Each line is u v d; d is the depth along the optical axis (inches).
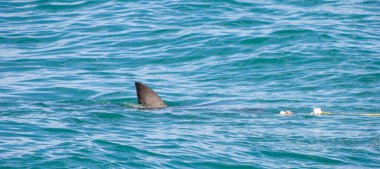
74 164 1825.8
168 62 3385.8
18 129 2177.7
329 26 3831.2
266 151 2048.5
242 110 2610.7
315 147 2103.8
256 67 3265.3
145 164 1867.6
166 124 2352.4
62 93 2888.8
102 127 2261.3
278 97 2829.7
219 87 3004.4
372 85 2967.5
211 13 4148.6
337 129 2315.5
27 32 3895.2
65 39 3767.2
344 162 1978.3
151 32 3818.9
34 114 2427.4
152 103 2655.0
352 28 3818.9
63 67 3309.5
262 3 4384.8
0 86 2979.8
